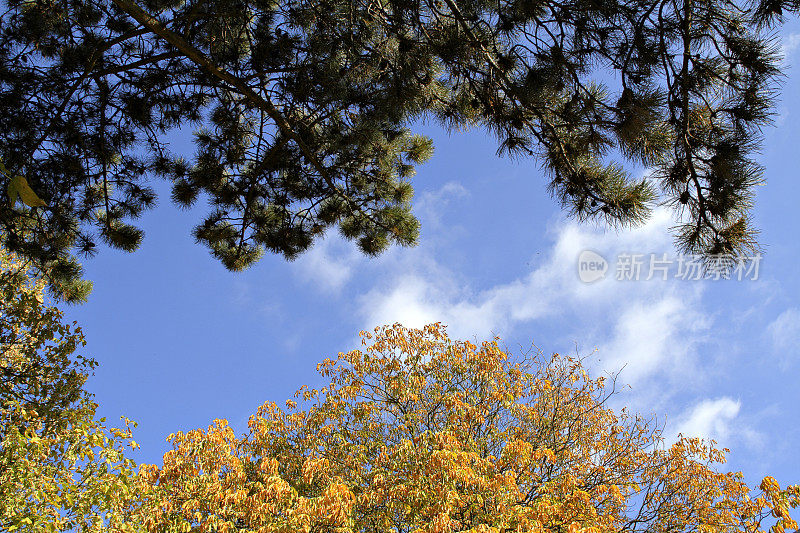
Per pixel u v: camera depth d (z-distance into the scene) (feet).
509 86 19.54
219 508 21.76
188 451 24.03
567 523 23.73
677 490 27.96
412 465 24.09
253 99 24.49
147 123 27.53
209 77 26.43
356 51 20.85
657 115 17.07
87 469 19.31
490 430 30.42
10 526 16.63
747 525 24.59
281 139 27.20
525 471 26.17
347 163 28.25
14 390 21.80
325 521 21.42
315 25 21.83
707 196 17.69
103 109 26.53
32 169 26.12
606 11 17.08
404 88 20.68
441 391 30.40
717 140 17.37
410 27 19.93
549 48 18.21
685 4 16.83
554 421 31.27
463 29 19.36
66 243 28.58
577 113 18.47
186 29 24.03
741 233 17.56
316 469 23.31
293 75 24.27
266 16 25.29
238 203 30.19
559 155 20.25
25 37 25.22
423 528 21.33
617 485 29.01
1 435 19.57
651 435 30.89
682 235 18.21
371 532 25.27
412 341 31.04
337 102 24.20
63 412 20.61
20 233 27.07
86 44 25.64
